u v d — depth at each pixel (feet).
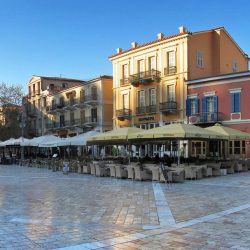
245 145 109.70
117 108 155.02
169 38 131.54
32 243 24.85
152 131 74.49
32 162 131.75
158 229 28.89
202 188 55.42
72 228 29.48
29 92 239.91
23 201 44.62
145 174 69.00
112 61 157.17
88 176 82.84
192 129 73.10
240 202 41.42
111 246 24.09
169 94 133.69
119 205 40.91
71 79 231.71
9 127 195.83
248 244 24.34
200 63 132.77
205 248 23.48
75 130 189.88
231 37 144.25
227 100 115.44
